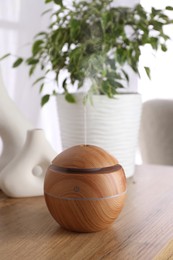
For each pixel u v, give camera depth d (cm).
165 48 94
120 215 66
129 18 90
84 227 56
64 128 89
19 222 63
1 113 79
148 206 71
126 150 89
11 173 74
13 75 122
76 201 53
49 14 131
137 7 90
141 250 52
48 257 50
